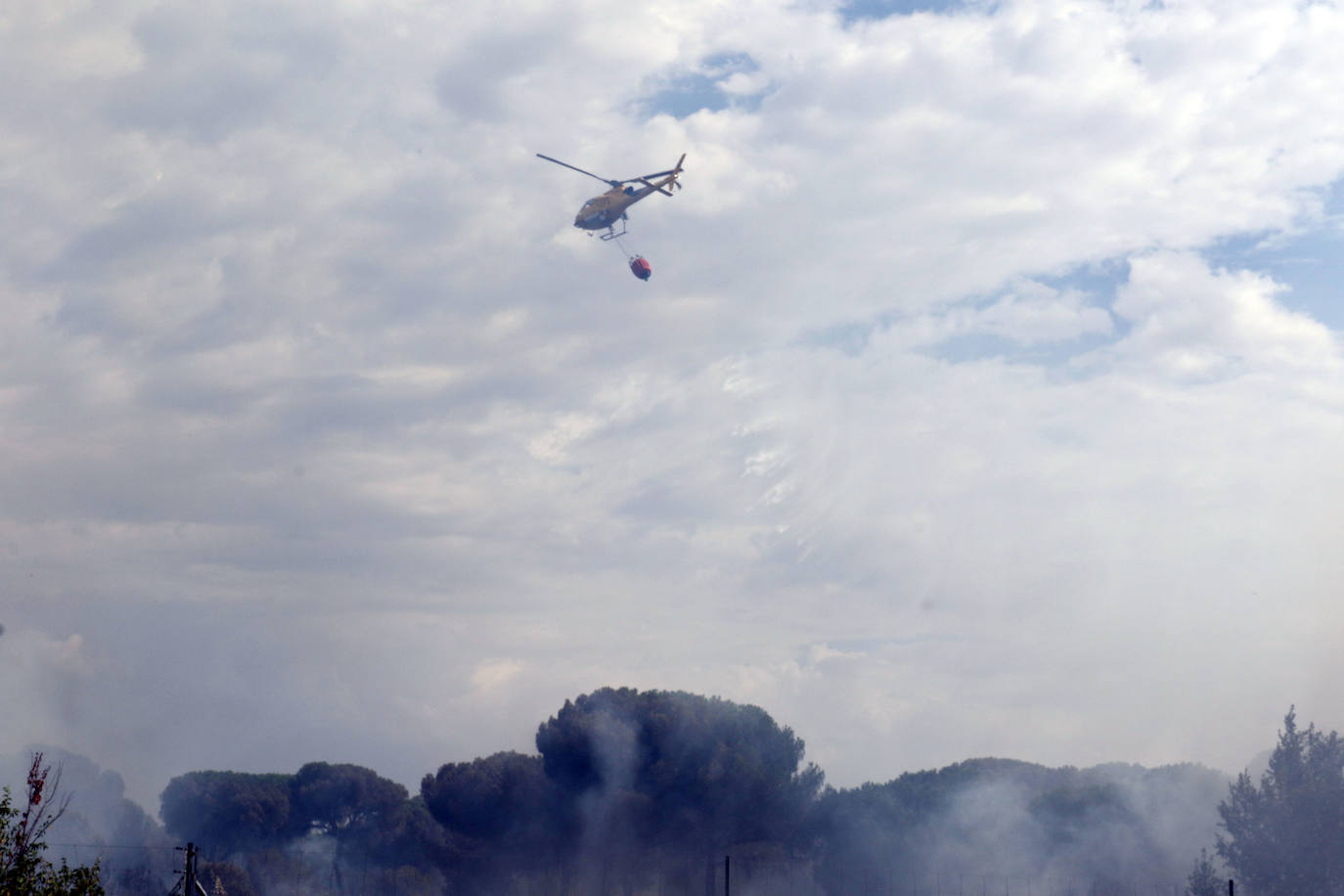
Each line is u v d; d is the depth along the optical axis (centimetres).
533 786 10700
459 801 10750
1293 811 6181
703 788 10262
